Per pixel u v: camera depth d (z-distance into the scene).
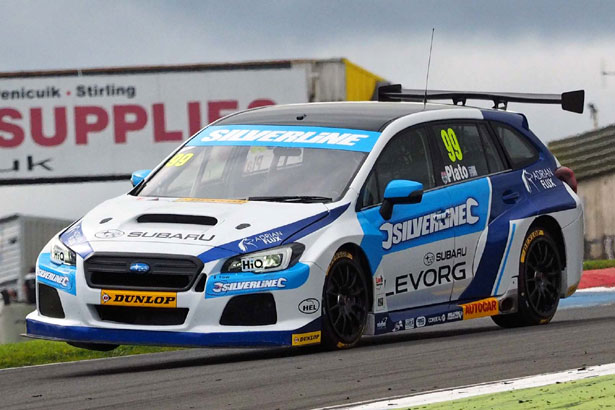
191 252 24.30
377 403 17.00
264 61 86.69
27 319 26.06
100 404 18.88
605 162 99.88
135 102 89.00
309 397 18.17
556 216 32.22
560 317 35.28
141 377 22.62
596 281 50.06
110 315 24.80
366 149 27.72
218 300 24.17
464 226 29.36
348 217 26.30
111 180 88.75
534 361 21.42
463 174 29.84
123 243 24.81
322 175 27.11
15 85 88.69
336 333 25.56
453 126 30.31
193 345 24.05
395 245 27.25
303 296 24.80
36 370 25.97
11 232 87.81
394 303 27.25
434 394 17.58
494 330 30.64
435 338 28.42
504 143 31.77
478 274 29.77
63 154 89.06
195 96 88.06
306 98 86.56
